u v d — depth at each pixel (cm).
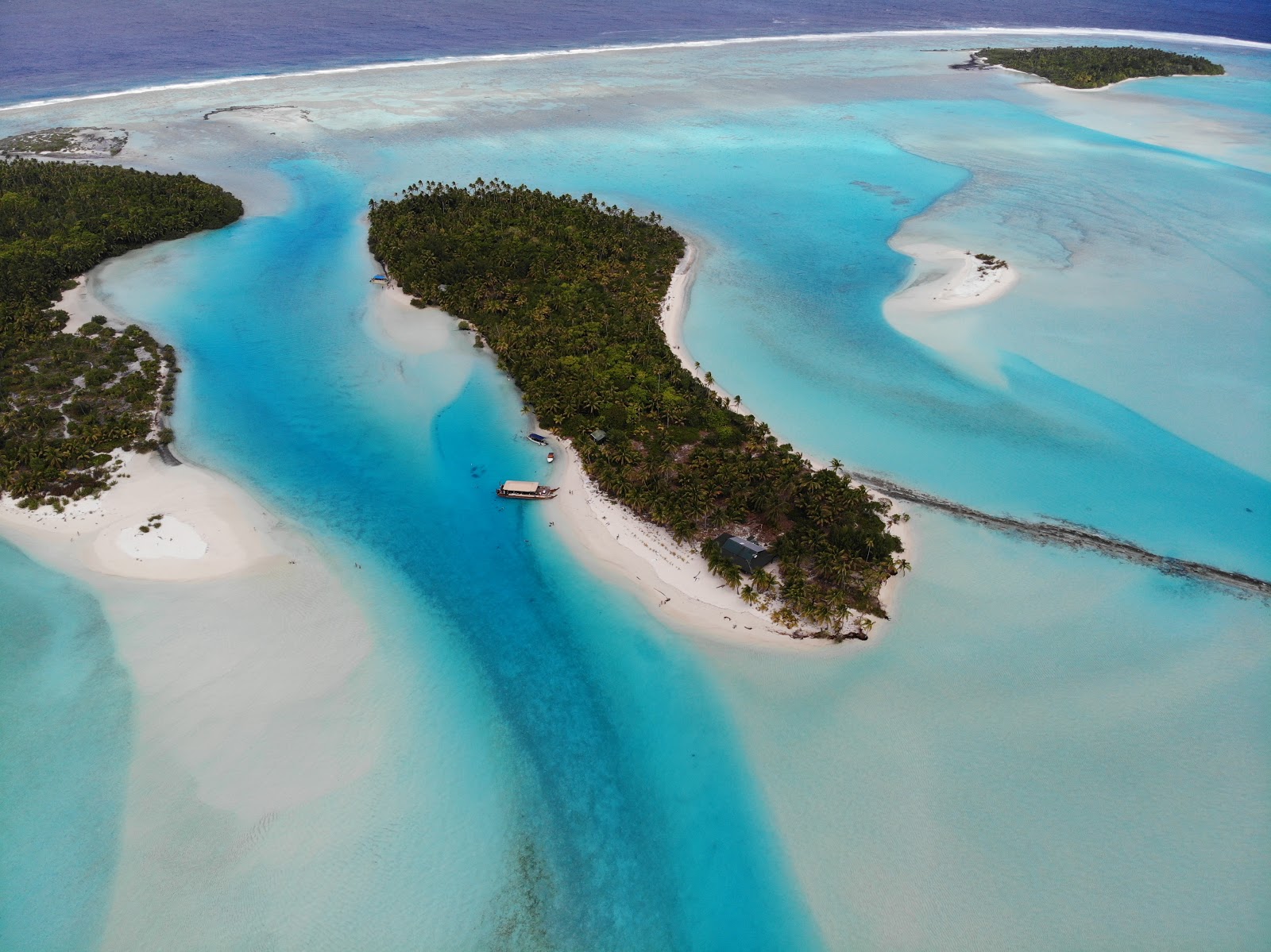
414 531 8156
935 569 7594
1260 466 9100
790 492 8019
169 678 6469
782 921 5184
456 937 5053
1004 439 9506
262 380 10631
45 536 7769
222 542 7825
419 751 6078
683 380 9938
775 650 6838
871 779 5909
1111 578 7544
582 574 7638
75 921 5028
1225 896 5212
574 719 6388
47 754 5903
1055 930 5069
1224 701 6400
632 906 5272
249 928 5019
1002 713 6316
